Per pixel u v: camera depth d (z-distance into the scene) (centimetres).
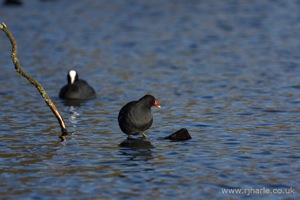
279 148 1551
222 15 4278
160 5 4706
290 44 3309
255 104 2081
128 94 2289
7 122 1847
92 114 1972
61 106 2098
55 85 2461
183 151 1528
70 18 4184
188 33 3684
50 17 4216
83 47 3281
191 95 2247
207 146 1574
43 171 1370
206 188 1263
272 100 2141
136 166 1404
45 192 1235
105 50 3212
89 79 2570
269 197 1218
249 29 3784
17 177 1328
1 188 1258
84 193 1230
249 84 2420
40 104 2117
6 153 1515
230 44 3347
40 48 3238
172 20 4112
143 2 4838
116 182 1295
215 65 2828
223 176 1335
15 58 1639
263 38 3500
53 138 1664
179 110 2011
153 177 1327
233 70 2709
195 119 1881
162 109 2030
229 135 1684
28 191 1241
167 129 1759
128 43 3394
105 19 4156
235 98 2184
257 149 1543
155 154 1502
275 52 3109
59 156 1489
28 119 1891
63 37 3547
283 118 1877
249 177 1330
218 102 2125
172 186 1273
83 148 1562
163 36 3600
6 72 2680
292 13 4316
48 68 2775
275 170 1376
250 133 1703
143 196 1216
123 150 1541
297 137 1655
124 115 1623
